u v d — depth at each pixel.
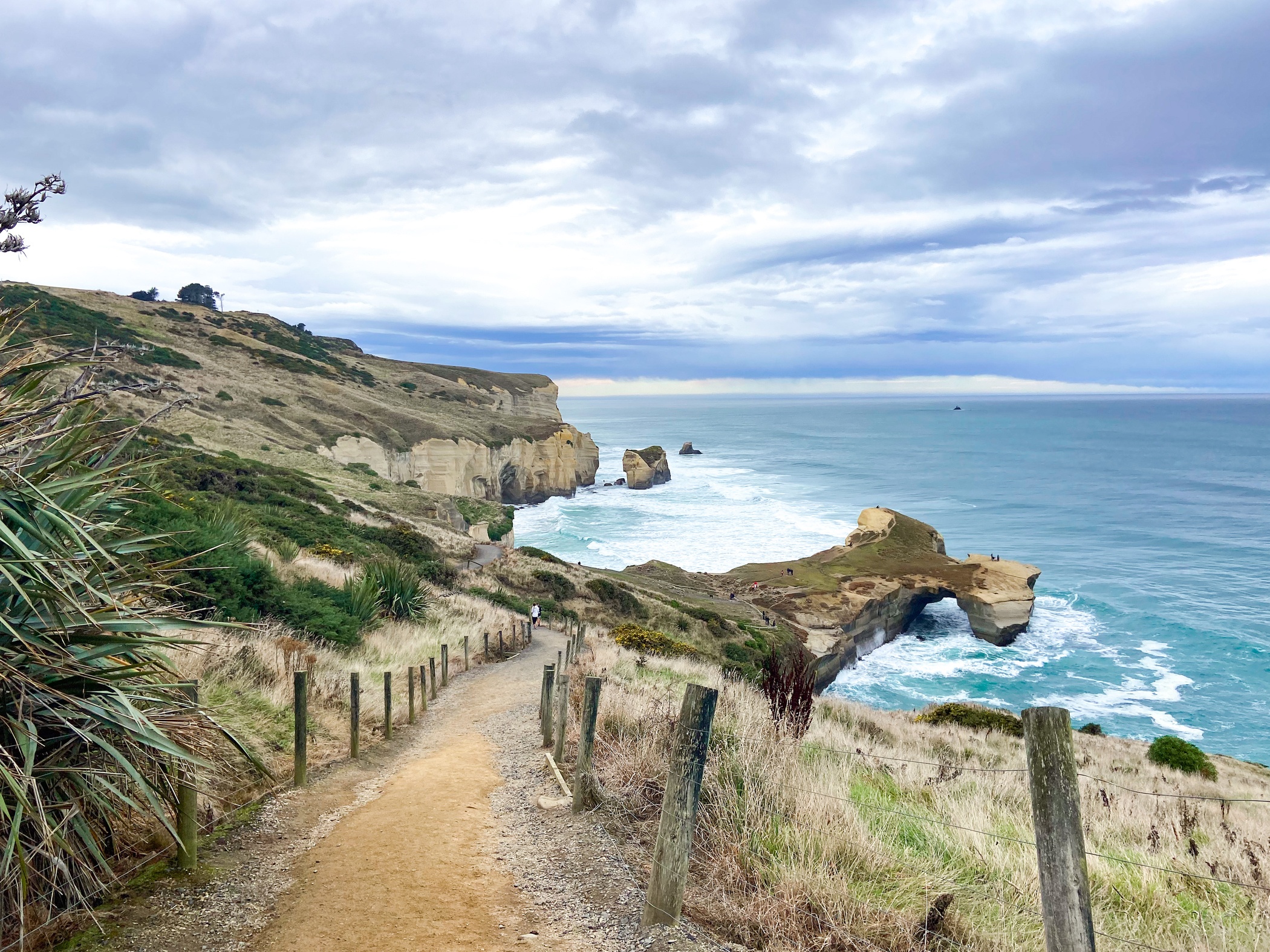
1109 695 40.50
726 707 7.61
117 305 91.81
